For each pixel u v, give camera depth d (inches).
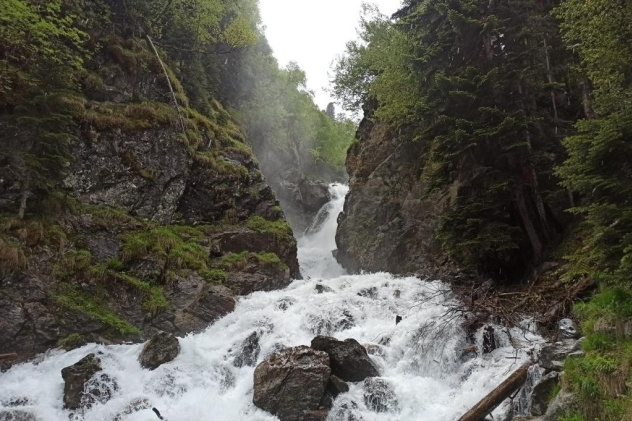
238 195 923.4
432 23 775.7
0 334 522.6
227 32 1164.5
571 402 299.3
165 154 836.0
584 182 364.8
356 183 1153.4
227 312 682.2
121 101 845.2
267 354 557.9
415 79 744.3
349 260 1090.1
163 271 698.8
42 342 542.9
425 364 479.8
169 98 922.7
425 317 564.4
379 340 536.7
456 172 667.4
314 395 424.5
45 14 768.9
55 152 621.9
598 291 462.6
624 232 345.7
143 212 778.8
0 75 647.8
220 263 784.9
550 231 634.2
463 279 700.7
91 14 872.3
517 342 457.1
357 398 432.1
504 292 602.2
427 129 652.7
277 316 640.4
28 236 597.3
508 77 629.3
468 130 623.5
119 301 629.0
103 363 507.2
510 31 674.2
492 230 609.3
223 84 1325.0
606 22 426.9
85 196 722.8
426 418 400.5
